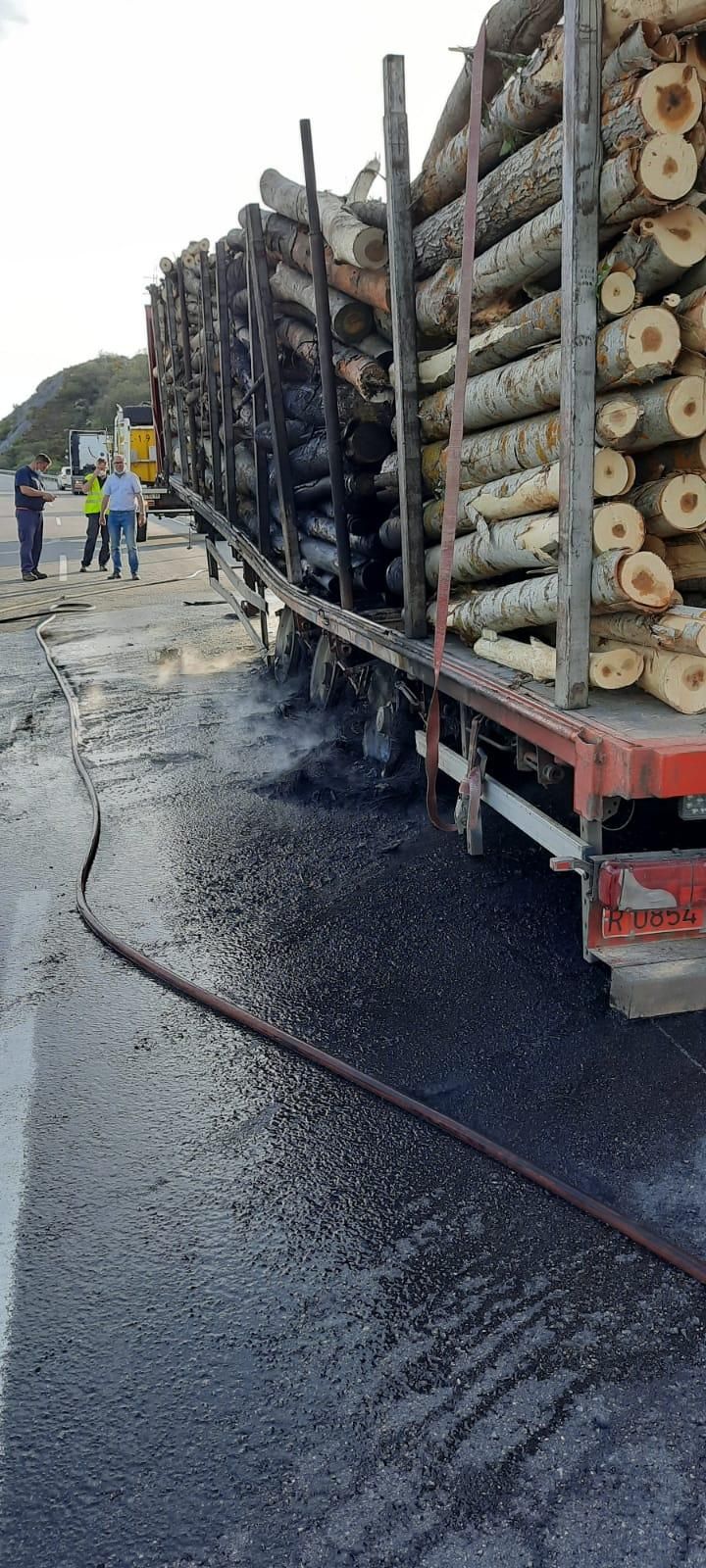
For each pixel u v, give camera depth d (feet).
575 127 9.57
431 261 14.39
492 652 13.43
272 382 20.80
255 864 16.58
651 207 9.45
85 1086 10.80
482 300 13.07
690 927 10.91
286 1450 6.68
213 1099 10.53
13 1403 7.12
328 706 23.97
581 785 9.93
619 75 9.51
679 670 10.46
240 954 13.60
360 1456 6.61
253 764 21.85
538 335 11.75
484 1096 10.28
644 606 10.30
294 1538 6.12
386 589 18.69
